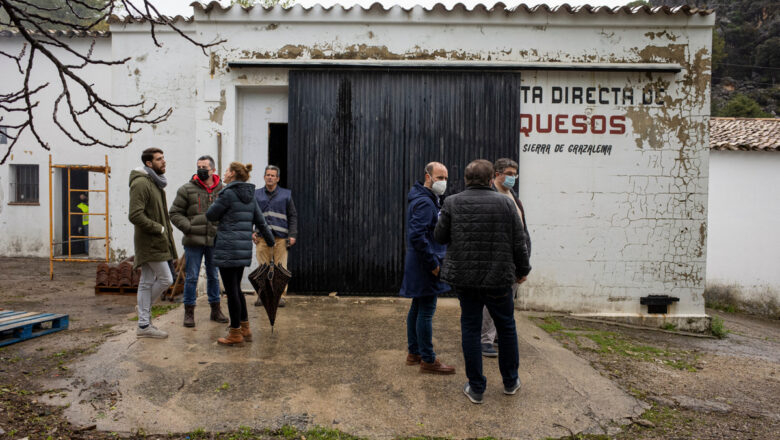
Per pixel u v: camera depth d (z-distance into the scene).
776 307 12.93
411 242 3.99
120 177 9.05
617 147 7.10
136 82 8.70
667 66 6.98
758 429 3.83
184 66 8.64
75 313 6.47
